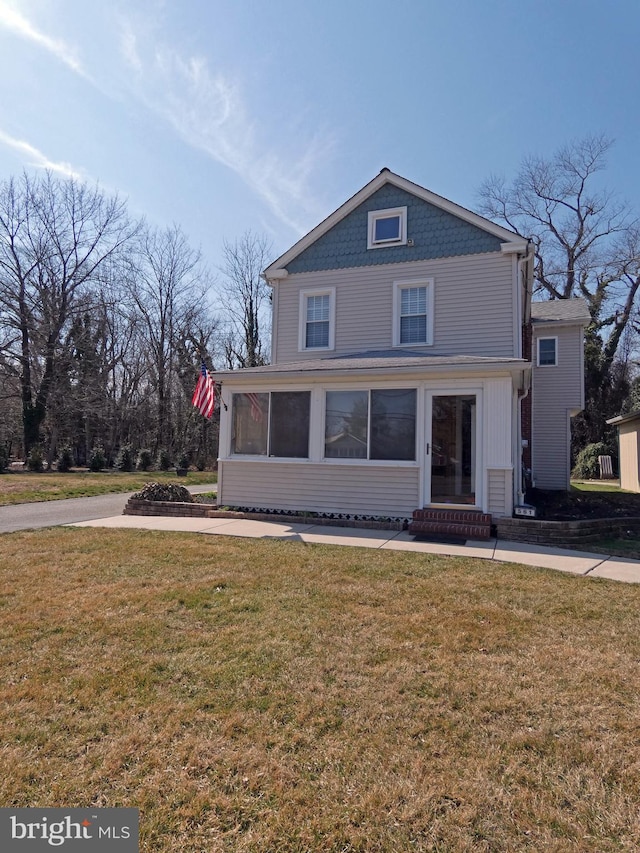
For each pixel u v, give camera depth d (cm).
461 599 498
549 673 342
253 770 238
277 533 849
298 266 1365
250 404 1058
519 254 1167
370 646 381
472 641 394
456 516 870
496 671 344
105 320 3216
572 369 1752
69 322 3016
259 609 460
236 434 1066
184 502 1123
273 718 282
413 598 498
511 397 892
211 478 2455
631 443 1780
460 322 1197
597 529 838
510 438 877
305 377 982
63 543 742
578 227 3166
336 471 986
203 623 424
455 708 296
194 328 3484
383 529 896
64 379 2941
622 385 2986
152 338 3350
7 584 530
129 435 3422
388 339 1261
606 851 195
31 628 407
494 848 195
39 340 2781
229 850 193
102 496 1520
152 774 234
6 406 3078
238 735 265
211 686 317
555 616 454
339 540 795
